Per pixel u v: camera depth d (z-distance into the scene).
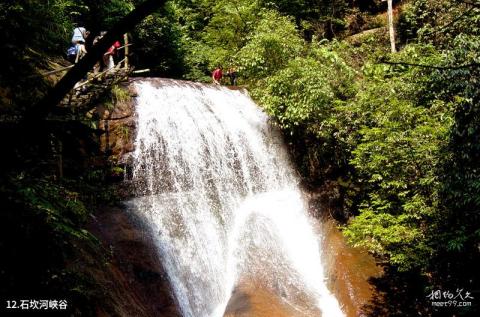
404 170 8.01
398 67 11.66
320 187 10.90
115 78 8.15
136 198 7.65
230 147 9.91
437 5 14.07
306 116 10.21
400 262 7.57
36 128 2.10
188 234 7.73
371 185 9.20
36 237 2.81
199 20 19.61
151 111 8.65
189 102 9.65
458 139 6.84
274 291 7.73
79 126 3.03
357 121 9.66
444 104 8.57
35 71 3.18
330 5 19.22
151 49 15.00
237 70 12.48
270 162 10.67
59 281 3.46
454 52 8.16
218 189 9.11
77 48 7.90
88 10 11.46
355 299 8.25
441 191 7.12
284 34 12.26
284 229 9.39
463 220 6.96
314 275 8.85
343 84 11.36
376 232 7.68
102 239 6.18
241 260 8.12
